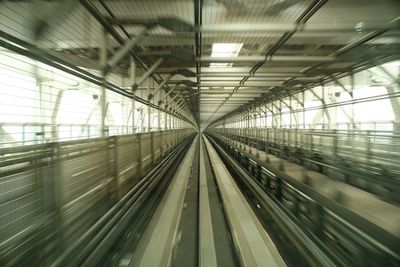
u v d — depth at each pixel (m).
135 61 4.80
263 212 4.29
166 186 5.46
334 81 7.86
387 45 4.73
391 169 4.03
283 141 7.94
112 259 2.38
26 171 1.49
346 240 2.78
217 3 3.18
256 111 17.39
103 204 2.70
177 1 3.05
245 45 4.75
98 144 2.58
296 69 6.64
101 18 2.98
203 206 4.29
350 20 3.61
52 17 2.73
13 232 1.39
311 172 4.94
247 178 6.48
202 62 5.49
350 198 3.11
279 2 3.17
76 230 2.08
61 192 1.83
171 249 2.71
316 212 3.50
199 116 31.19
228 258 2.74
